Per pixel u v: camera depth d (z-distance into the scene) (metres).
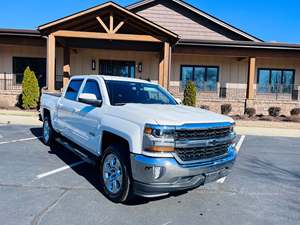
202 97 17.72
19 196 3.88
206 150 3.66
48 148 6.76
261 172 5.68
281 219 3.59
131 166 3.48
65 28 12.95
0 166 5.20
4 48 16.98
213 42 15.38
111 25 12.63
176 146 3.36
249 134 10.75
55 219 3.28
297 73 18.39
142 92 5.00
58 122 6.03
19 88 16.91
